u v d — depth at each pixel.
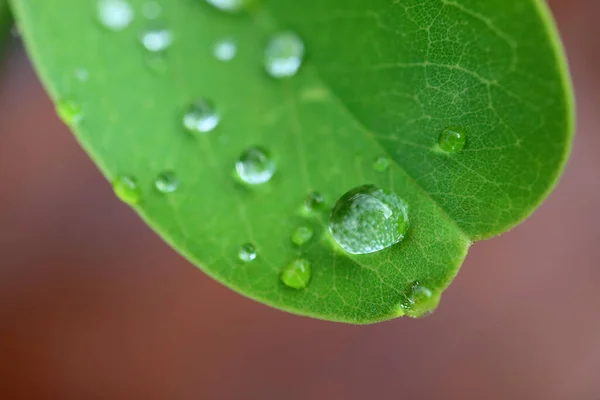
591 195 0.13
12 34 0.10
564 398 0.13
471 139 0.08
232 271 0.08
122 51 0.09
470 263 0.13
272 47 0.09
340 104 0.09
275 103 0.09
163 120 0.09
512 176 0.08
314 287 0.08
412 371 0.13
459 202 0.08
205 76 0.09
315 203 0.09
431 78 0.08
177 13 0.09
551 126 0.08
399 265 0.08
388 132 0.09
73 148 0.12
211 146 0.09
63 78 0.09
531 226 0.13
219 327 0.12
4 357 0.12
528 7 0.08
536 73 0.08
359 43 0.09
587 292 0.12
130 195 0.09
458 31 0.08
